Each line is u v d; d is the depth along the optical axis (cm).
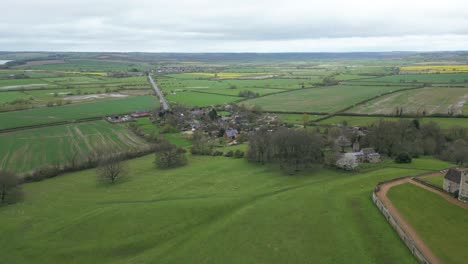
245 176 11019
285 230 7056
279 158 12225
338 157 11525
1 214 8719
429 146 13338
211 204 8562
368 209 7800
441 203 7925
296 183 10169
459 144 12419
